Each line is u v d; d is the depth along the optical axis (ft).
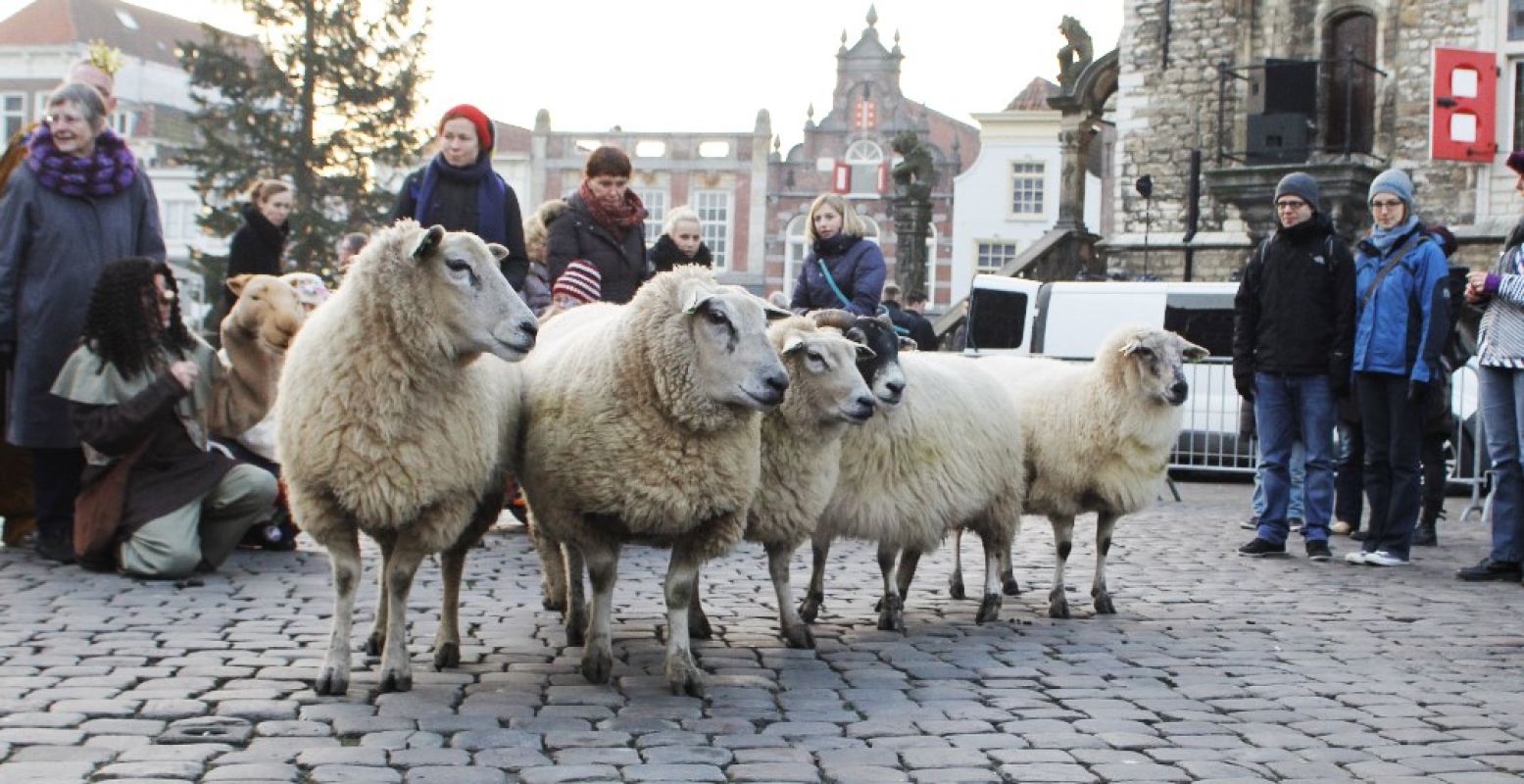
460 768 16.92
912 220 120.88
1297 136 84.48
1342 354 36.32
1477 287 33.68
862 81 234.58
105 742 17.63
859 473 26.03
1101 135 183.01
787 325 24.41
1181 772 17.46
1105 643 25.66
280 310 32.48
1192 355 30.83
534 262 38.24
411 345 19.98
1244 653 24.89
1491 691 22.20
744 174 239.50
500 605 27.94
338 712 19.36
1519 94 84.38
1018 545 39.58
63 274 31.50
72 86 31.76
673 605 21.43
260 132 155.63
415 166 166.81
